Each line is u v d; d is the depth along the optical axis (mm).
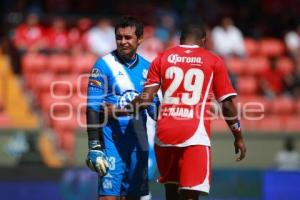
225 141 56344
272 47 72500
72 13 75938
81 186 45469
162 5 76812
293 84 66875
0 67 64750
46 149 55969
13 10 71812
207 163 25625
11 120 60875
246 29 76000
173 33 69938
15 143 55875
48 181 45969
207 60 25812
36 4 73438
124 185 27609
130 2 77250
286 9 77812
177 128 25625
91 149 26641
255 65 68188
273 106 64438
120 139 27500
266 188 46406
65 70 65500
